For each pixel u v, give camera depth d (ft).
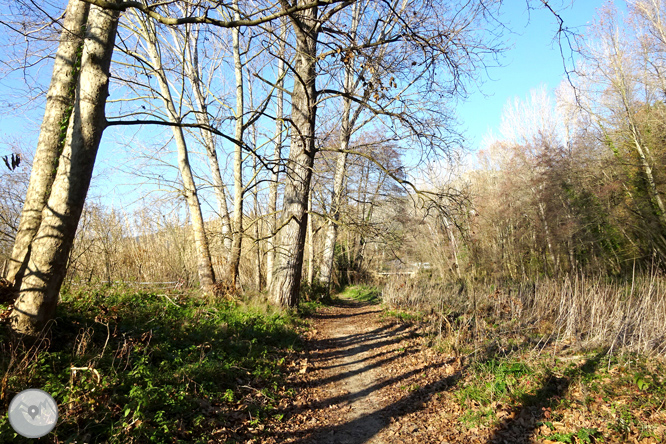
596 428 14.67
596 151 81.41
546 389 18.26
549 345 25.14
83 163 15.89
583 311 28.63
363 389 21.76
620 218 71.20
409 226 70.54
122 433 12.39
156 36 38.91
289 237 38.65
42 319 15.88
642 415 15.12
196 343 22.26
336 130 54.39
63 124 19.89
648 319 25.13
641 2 63.31
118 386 15.05
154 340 20.57
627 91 68.85
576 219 79.20
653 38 63.87
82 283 32.45
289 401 19.10
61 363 15.47
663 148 64.69
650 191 67.00
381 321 40.50
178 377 17.12
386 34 26.84
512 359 22.50
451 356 25.71
